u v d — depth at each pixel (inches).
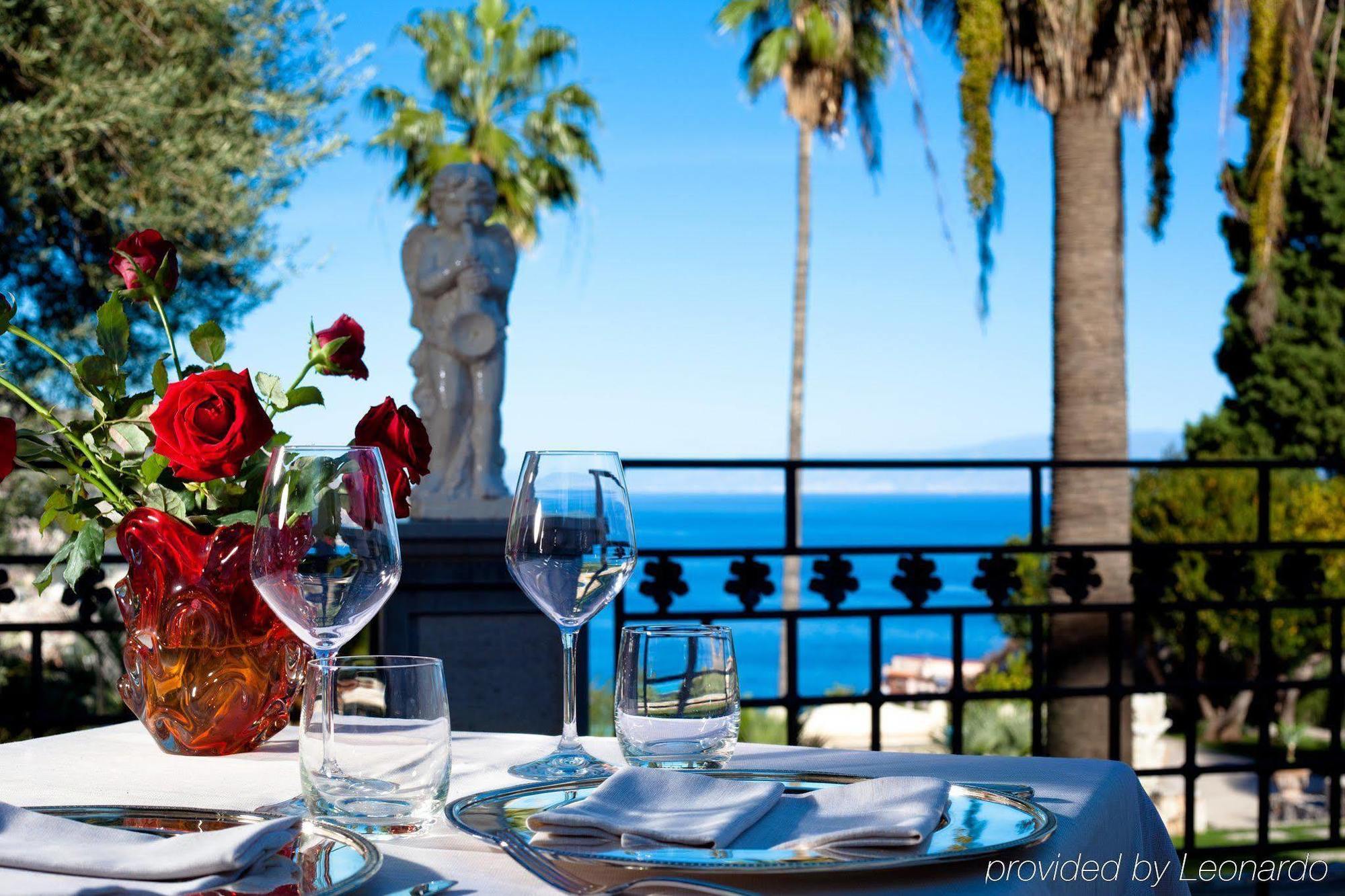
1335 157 612.4
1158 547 112.9
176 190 206.2
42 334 207.6
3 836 28.9
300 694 45.1
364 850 28.1
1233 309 646.5
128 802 37.0
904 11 260.4
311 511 34.7
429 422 154.4
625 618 101.0
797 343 756.6
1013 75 287.1
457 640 143.9
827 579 103.8
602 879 27.6
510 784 39.0
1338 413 618.8
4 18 190.5
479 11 640.4
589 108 647.8
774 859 27.0
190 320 214.7
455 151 626.8
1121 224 289.1
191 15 207.0
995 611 107.8
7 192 194.5
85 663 213.2
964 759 42.2
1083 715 276.8
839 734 540.7
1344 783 502.3
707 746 38.3
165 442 38.4
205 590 42.1
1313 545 116.3
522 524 41.4
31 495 209.9
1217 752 585.9
